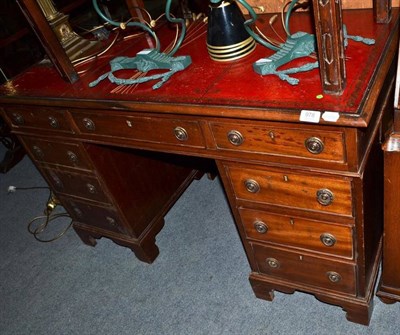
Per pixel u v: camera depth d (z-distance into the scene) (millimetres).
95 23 2166
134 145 1271
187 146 1146
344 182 964
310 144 928
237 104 956
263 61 1044
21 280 1896
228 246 1759
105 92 1198
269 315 1453
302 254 1229
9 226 2285
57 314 1683
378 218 1311
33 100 1319
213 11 1109
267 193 1120
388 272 1270
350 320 1347
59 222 2197
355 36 1053
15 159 2842
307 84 947
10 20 2592
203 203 2025
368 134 960
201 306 1551
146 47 1416
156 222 1800
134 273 1766
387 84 1079
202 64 1179
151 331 1516
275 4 1344
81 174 1573
